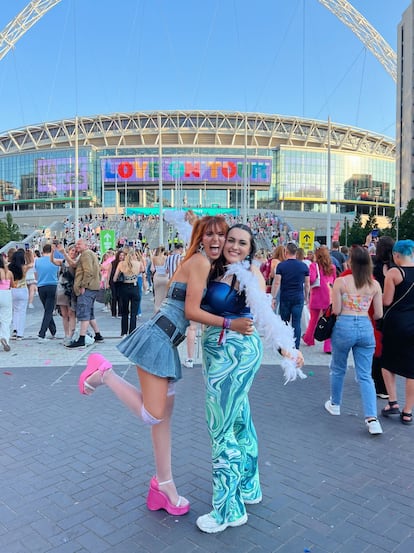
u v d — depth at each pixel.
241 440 2.99
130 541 2.64
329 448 3.93
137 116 108.88
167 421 2.90
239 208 94.81
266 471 3.50
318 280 8.23
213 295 2.70
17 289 8.76
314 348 8.27
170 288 2.80
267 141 113.69
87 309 7.94
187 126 109.19
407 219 49.22
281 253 9.71
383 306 4.70
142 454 3.78
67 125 112.69
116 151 101.12
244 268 2.73
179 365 2.81
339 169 103.38
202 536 2.68
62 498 3.10
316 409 4.93
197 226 2.75
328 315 4.68
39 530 2.74
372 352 4.44
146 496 3.13
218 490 2.74
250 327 2.64
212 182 96.56
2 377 6.14
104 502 3.05
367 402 4.29
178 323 2.73
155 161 95.50
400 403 5.16
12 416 4.68
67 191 101.81
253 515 2.91
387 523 2.82
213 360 2.72
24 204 108.06
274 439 4.11
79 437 4.13
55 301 8.71
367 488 3.26
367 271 4.38
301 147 101.25
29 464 3.60
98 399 5.21
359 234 60.88
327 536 2.68
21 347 8.07
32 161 104.94
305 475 3.44
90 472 3.47
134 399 2.84
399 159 83.50
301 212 89.12
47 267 8.43
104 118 109.44
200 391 5.49
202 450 3.85
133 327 8.83
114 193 101.94
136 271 8.67
